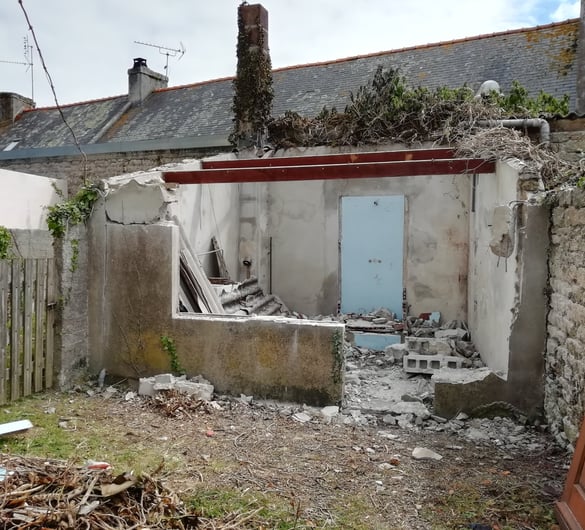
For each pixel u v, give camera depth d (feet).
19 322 16.90
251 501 10.81
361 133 28.96
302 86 41.83
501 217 16.55
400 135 27.96
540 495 11.25
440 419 16.03
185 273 20.40
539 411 15.72
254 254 31.19
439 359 21.83
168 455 13.15
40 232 25.34
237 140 32.22
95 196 19.20
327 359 16.80
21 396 17.17
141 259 18.74
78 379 19.03
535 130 24.34
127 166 40.68
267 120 31.94
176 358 18.39
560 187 15.12
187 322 18.22
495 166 20.16
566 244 13.97
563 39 35.24
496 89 28.09
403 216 29.35
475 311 25.03
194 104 46.06
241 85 32.12
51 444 13.62
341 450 13.74
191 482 11.66
